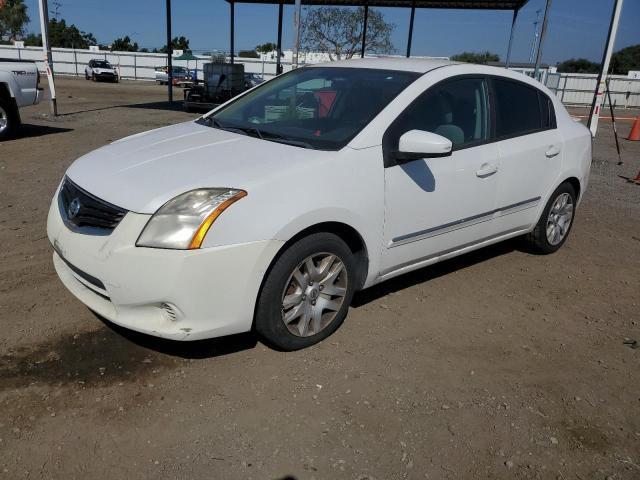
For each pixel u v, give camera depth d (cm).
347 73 416
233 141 359
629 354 361
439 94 390
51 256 460
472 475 249
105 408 278
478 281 462
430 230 385
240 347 338
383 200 345
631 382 329
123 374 305
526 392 312
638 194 827
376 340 355
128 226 284
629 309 429
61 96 2195
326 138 349
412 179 360
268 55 4619
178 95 2706
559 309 421
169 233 278
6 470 237
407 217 364
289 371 316
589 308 426
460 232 412
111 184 306
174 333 287
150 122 1389
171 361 320
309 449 258
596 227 644
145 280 279
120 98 2291
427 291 435
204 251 278
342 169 327
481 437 273
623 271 507
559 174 488
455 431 276
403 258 377
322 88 405
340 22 3631
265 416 279
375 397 298
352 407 289
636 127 1545
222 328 295
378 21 3612
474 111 414
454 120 398
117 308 294
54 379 297
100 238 292
